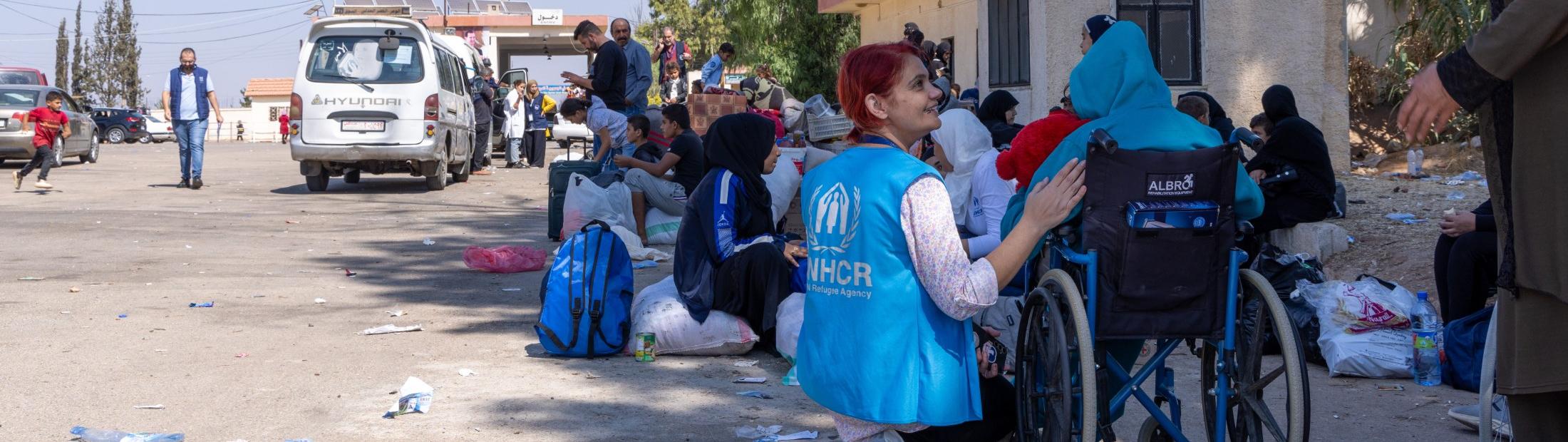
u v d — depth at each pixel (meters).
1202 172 3.44
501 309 7.35
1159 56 12.33
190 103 16.61
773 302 5.92
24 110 21.27
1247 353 3.71
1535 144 2.39
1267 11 12.29
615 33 13.20
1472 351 5.27
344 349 6.13
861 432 3.12
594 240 6.20
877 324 2.96
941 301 2.91
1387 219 9.10
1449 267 5.79
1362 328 5.65
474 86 19.92
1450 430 4.68
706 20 39.25
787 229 9.34
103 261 9.24
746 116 6.25
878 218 2.92
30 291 7.77
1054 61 12.38
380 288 8.11
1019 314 5.29
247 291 7.90
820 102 9.84
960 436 3.45
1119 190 3.42
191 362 5.77
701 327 6.00
